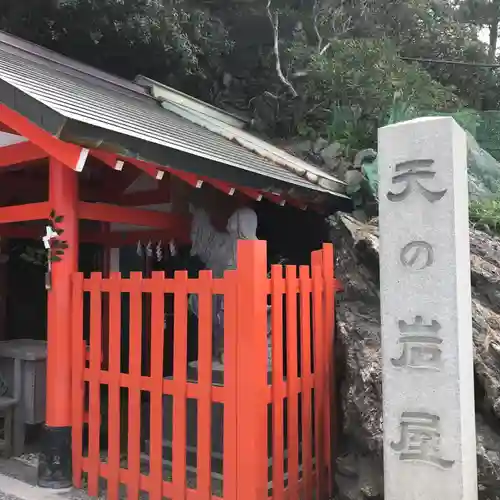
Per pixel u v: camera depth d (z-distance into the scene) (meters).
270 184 5.31
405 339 2.94
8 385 5.25
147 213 5.18
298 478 3.74
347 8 11.37
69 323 4.30
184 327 3.59
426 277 2.89
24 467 4.76
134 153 3.80
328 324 4.21
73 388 4.25
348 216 5.86
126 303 6.54
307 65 9.73
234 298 3.33
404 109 8.37
